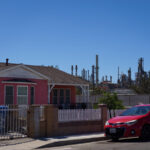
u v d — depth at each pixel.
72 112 15.46
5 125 14.79
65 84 24.83
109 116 17.48
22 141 13.02
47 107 14.48
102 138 14.20
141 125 12.84
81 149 11.26
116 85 76.44
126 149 10.59
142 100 32.47
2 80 20.42
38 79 22.55
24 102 21.39
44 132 14.26
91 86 56.41
